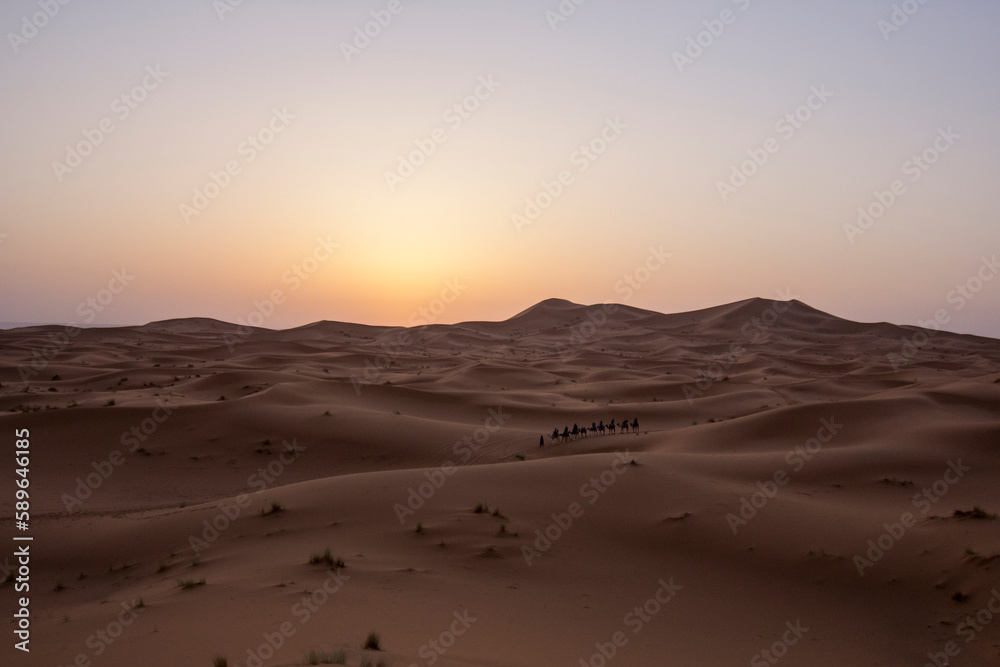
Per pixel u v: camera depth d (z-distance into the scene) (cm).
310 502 2359
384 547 1875
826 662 1376
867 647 1475
